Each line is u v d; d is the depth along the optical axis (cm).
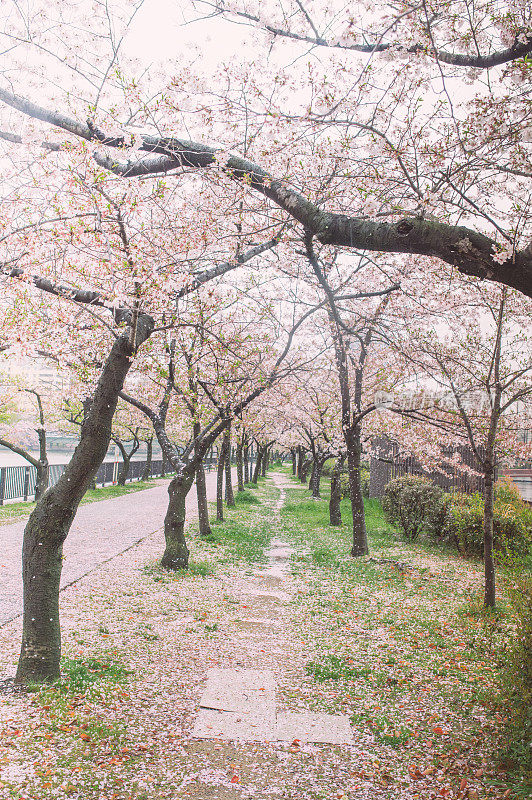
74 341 863
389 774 418
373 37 419
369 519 1981
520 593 498
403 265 880
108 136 490
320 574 1137
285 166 555
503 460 1156
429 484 1548
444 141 477
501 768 422
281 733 480
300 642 727
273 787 395
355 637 749
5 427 2128
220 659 654
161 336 884
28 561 557
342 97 446
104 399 570
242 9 424
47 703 495
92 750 426
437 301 889
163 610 844
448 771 420
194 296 855
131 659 635
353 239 369
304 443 2898
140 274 593
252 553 1339
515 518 1216
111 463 3400
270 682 592
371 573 1140
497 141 429
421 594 976
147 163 514
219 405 1149
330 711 528
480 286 804
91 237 589
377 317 1030
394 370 1274
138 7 479
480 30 406
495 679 568
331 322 1267
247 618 826
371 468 2669
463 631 763
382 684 593
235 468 5812
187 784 393
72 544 1384
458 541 1377
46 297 742
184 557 1143
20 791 360
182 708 520
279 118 456
